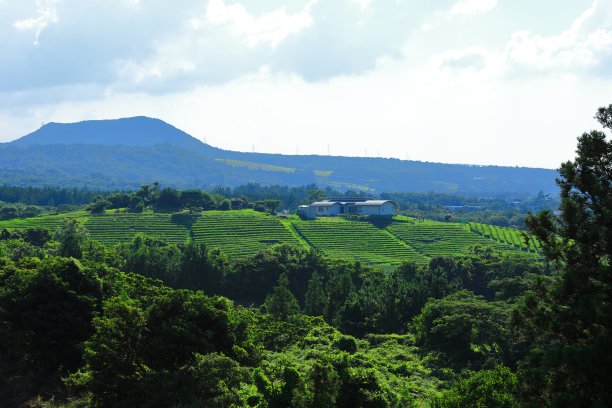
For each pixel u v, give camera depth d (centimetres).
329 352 6144
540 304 3359
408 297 9138
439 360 6881
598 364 2650
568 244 3312
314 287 10538
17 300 5703
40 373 5566
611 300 2977
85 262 7631
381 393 4219
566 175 3347
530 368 2970
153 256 11575
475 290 12112
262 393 4203
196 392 4094
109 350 4391
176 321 4575
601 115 3325
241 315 7681
